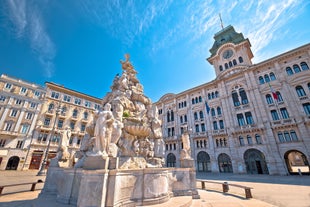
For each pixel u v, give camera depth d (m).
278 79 26.81
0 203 6.07
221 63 37.41
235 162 27.22
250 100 28.80
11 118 30.69
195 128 35.25
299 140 22.38
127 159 7.64
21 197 7.43
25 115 32.47
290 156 49.12
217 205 7.07
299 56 25.86
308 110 23.22
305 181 15.98
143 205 5.56
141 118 10.15
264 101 27.44
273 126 24.84
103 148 5.39
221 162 29.67
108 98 11.39
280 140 24.27
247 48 35.94
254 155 26.00
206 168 31.33
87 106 42.72
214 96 34.91
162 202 6.12
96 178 4.69
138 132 8.72
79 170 5.97
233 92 31.89
